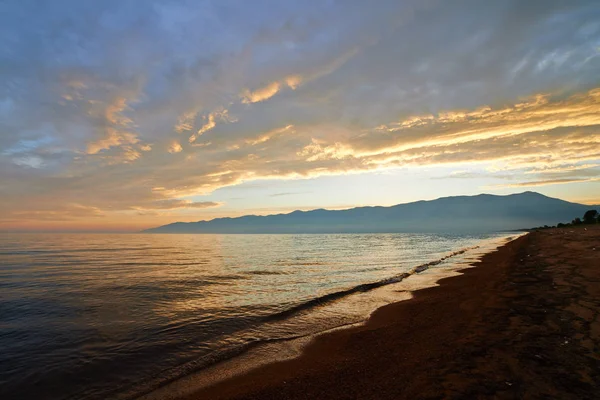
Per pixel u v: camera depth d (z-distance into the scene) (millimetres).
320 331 9930
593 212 99562
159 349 8648
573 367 5652
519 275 16078
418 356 6980
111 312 12758
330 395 5598
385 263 30391
